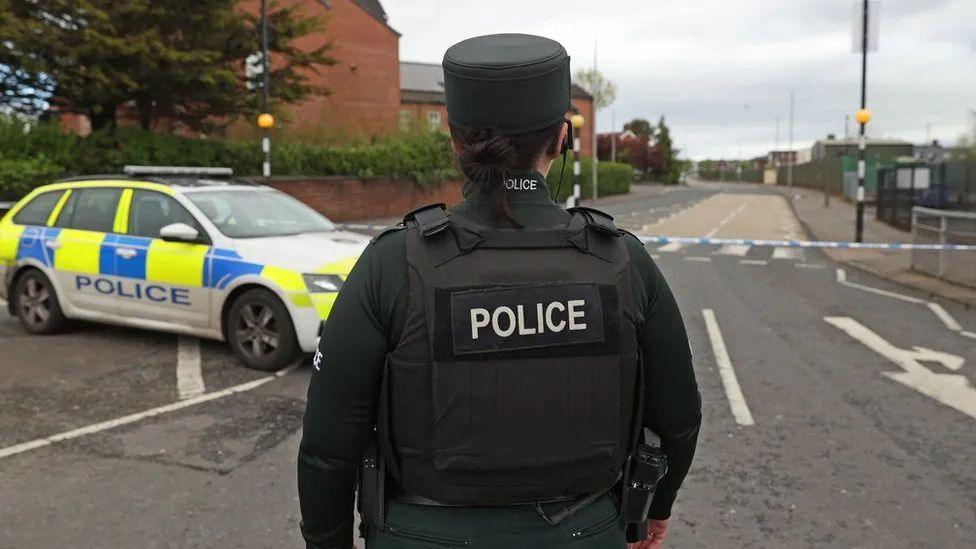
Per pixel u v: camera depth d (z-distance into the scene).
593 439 1.48
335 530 1.59
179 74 18.91
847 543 3.56
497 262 1.47
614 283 1.50
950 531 3.68
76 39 17.92
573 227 1.53
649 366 1.60
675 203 48.28
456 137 1.57
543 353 1.45
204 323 6.80
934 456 4.66
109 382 6.14
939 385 6.29
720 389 6.19
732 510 3.90
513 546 1.48
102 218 7.50
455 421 1.43
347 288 1.50
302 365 6.67
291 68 23.81
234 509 3.88
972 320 9.42
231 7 20.38
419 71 59.78
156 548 3.47
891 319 9.48
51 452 4.63
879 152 57.84
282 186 22.75
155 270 7.00
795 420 5.36
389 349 1.47
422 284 1.44
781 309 10.23
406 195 27.98
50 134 17.72
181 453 4.62
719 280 13.30
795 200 50.56
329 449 1.49
